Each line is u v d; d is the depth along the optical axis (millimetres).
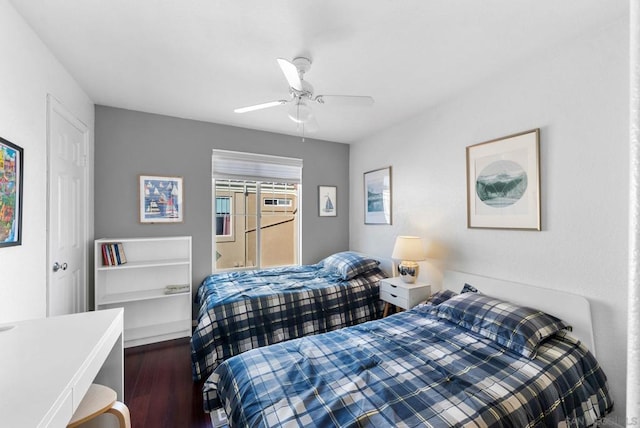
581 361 1697
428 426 1146
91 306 2863
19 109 1653
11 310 1562
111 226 3012
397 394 1330
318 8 1650
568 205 1956
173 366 2535
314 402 1279
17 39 1641
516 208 2238
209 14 1698
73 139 2447
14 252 1591
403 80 2447
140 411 1978
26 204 1712
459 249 2709
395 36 1890
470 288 2496
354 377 1466
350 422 1152
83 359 1041
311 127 2646
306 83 2086
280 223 4875
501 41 1939
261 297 2605
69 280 2375
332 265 3580
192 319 3340
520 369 1539
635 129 291
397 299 2871
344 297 2957
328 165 4270
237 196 4328
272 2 1610
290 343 1846
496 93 2391
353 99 2209
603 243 1800
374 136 3891
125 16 1709
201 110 3109
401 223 3420
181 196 3326
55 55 2080
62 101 2209
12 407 810
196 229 3404
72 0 1578
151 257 3195
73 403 937
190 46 1995
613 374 1750
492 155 2406
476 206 2541
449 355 1673
